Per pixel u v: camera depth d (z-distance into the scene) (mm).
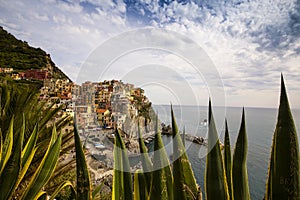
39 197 1345
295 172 545
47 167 1334
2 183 1201
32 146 1699
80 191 647
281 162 559
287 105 560
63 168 2396
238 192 681
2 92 2611
